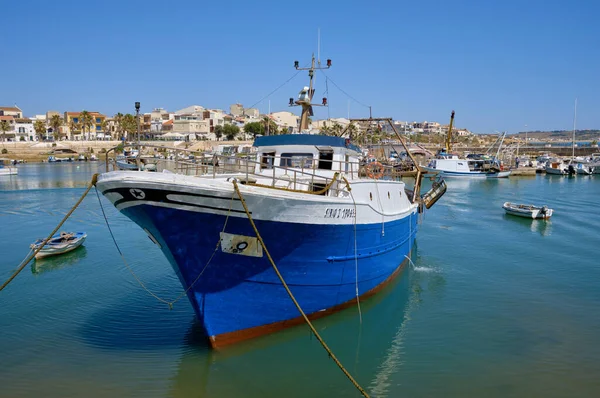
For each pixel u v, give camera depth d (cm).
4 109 14662
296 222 1119
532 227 3238
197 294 1129
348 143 1502
